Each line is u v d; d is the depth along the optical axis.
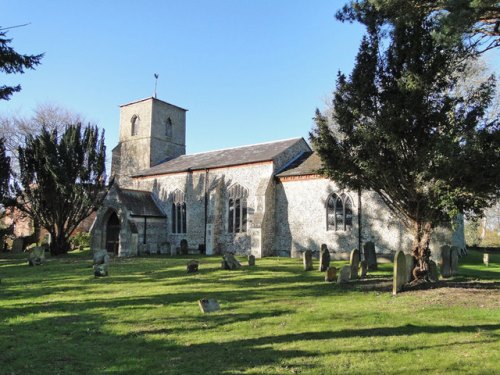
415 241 13.67
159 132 41.19
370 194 23.98
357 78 12.98
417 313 9.30
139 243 31.33
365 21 12.89
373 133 12.37
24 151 30.72
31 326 8.56
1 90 12.62
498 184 11.06
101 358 6.54
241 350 6.80
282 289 12.85
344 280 14.06
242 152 33.25
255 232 26.89
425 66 12.23
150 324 8.62
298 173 27.08
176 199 33.78
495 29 12.16
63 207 30.55
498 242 40.38
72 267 20.58
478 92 12.49
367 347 6.82
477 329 7.85
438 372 5.67
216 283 14.22
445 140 10.98
